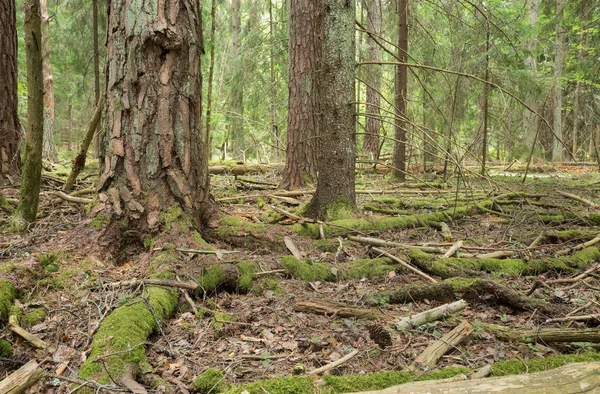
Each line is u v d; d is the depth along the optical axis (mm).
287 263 4004
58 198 5824
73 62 12969
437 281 3973
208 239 4371
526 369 2416
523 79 9367
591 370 2131
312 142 8234
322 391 2262
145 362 2627
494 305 3535
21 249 3939
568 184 9273
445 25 10062
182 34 4148
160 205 4070
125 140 4074
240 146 14656
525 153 10852
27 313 3076
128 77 4047
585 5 13758
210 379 2426
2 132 6953
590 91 19344
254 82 13930
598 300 3613
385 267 4195
